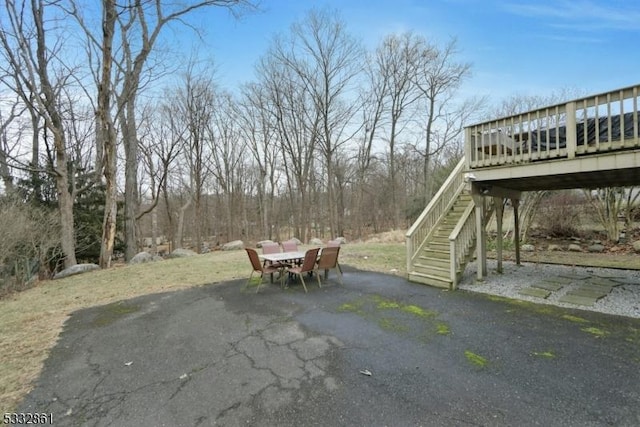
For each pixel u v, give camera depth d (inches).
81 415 96.7
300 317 179.6
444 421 88.4
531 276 263.7
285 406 97.8
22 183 494.3
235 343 146.6
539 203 463.2
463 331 153.4
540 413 90.6
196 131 725.3
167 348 143.7
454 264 230.1
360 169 862.5
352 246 505.0
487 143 228.1
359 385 108.3
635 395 98.0
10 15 374.0
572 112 181.2
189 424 90.8
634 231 414.3
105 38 361.4
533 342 138.3
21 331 171.0
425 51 735.1
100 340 155.7
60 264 425.4
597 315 169.6
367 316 178.7
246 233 1010.1
